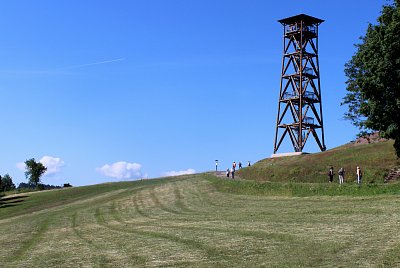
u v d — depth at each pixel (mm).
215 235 33531
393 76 55344
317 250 25000
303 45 100688
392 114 56125
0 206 94000
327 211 42969
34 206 87562
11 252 34000
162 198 73000
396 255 22172
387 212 38750
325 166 75312
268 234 32125
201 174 112688
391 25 55000
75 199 91375
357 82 57656
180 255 26328
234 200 61344
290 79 99750
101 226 48438
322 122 99688
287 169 79312
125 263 24969
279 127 99062
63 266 25344
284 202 53844
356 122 68312
